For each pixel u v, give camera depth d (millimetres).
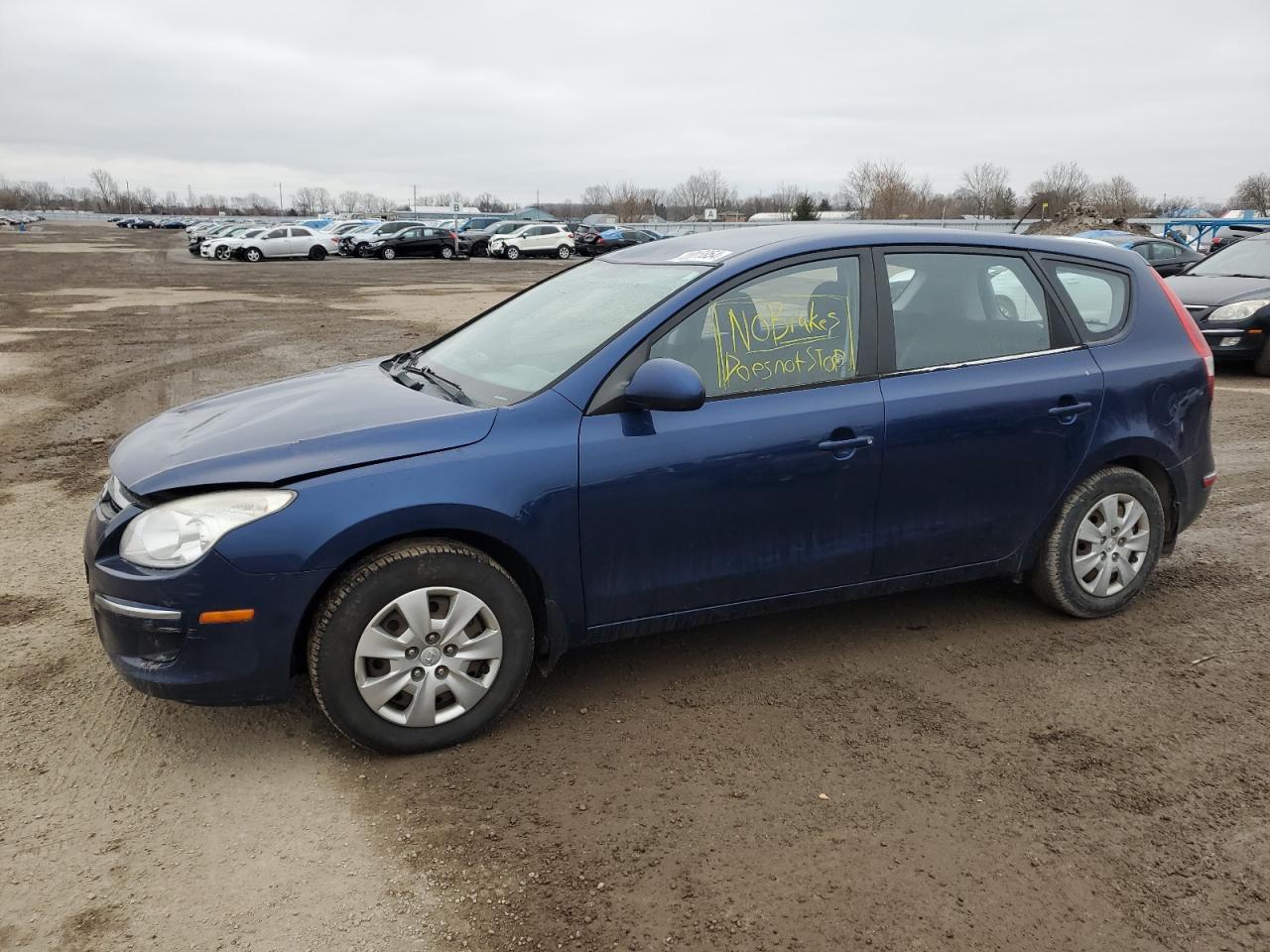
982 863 2641
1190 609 4363
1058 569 4086
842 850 2693
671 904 2480
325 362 11734
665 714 3445
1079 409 3938
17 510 5848
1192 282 11414
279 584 2934
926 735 3301
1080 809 2879
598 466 3234
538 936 2377
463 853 2691
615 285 3871
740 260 3598
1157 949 2338
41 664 3809
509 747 3232
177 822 2834
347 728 3080
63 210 164750
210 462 3039
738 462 3402
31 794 2961
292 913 2461
